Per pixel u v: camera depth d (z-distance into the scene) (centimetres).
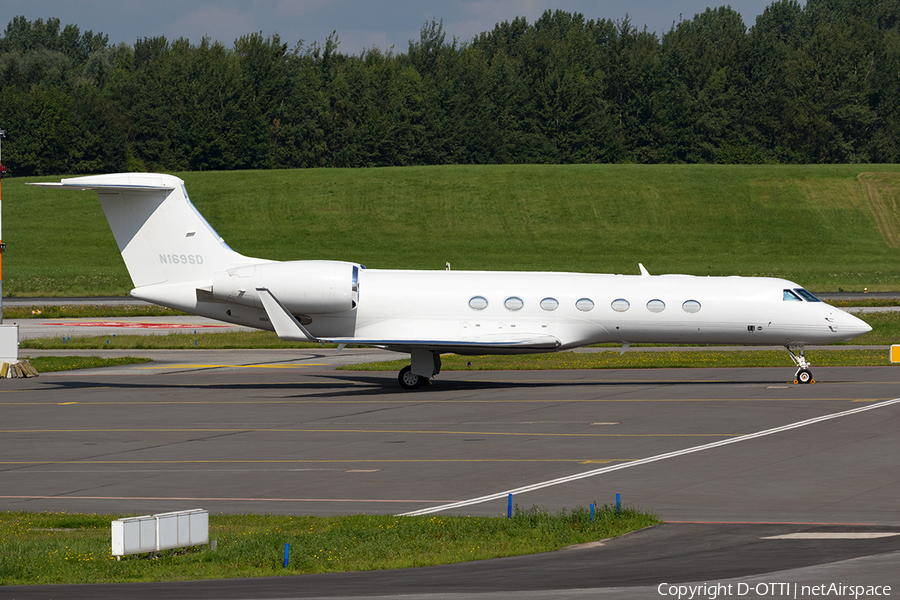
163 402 12044
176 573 5075
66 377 14638
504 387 13050
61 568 5159
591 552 5428
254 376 14688
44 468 8275
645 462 8069
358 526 6047
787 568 4872
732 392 12069
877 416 10044
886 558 5075
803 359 12962
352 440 9338
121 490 7438
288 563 5228
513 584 4650
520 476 7644
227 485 7544
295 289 12900
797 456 8181
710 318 12800
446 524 6038
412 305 13025
